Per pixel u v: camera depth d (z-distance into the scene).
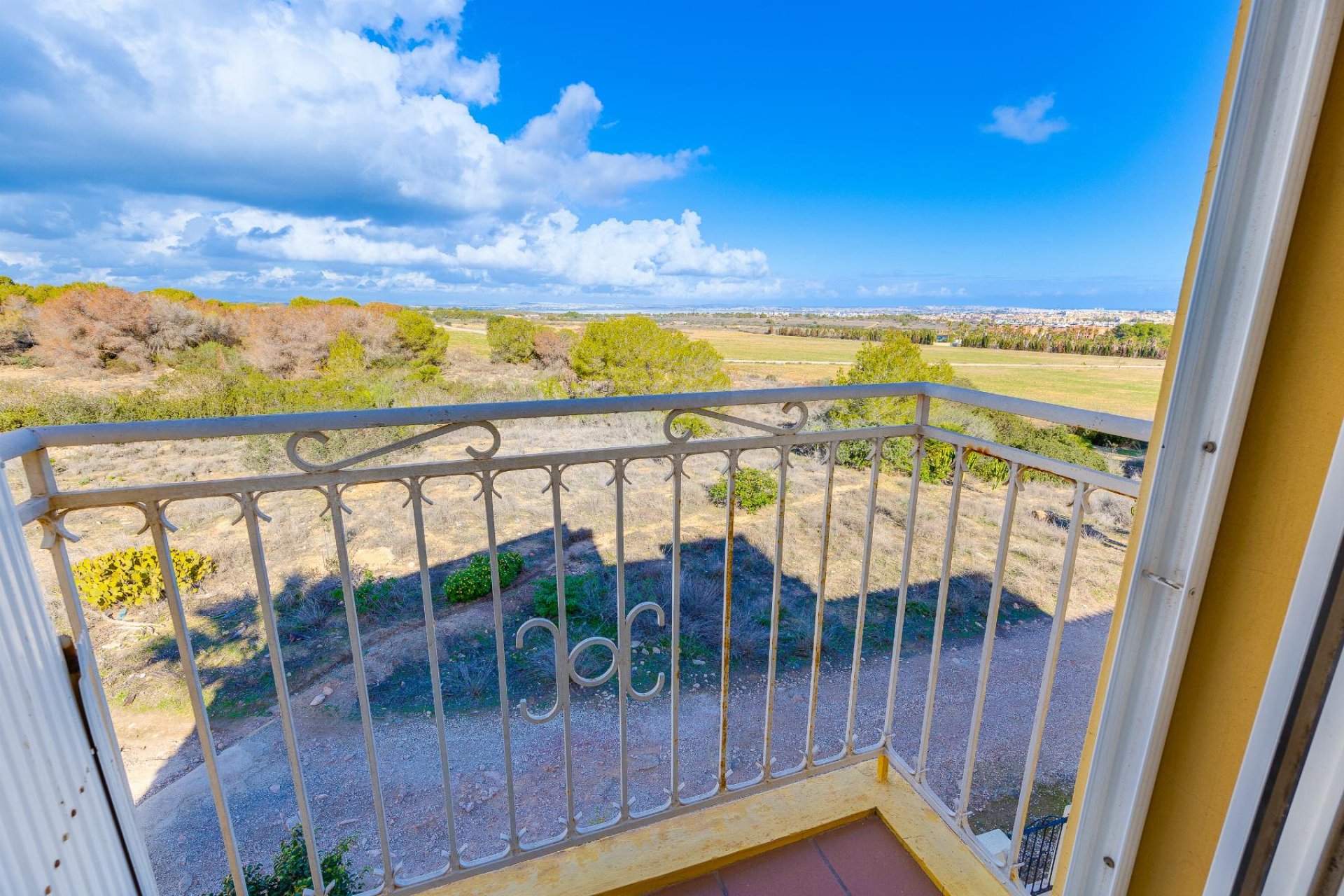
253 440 8.02
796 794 1.45
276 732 4.69
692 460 9.28
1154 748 0.69
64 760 0.75
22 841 0.64
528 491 8.62
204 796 4.12
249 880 3.31
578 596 6.29
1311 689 0.50
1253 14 0.51
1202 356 0.59
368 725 1.05
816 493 8.80
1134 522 0.68
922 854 1.30
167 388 10.20
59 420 8.74
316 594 6.31
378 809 1.10
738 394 1.12
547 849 1.26
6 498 0.68
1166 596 0.66
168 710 4.91
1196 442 0.61
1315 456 0.52
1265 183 0.53
